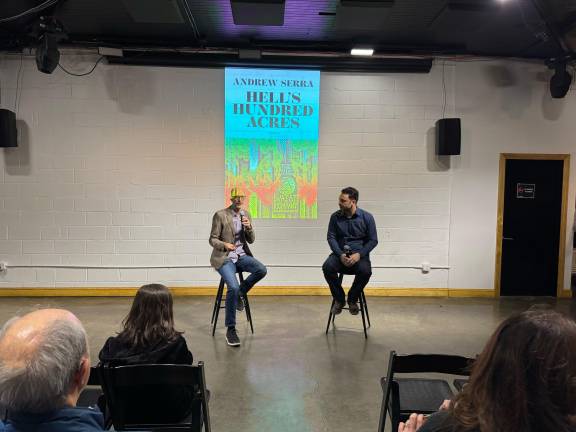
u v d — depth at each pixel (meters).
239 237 4.31
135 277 5.64
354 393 3.12
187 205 5.61
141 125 5.50
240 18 4.29
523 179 5.78
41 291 5.56
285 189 5.66
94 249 5.58
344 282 5.78
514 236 5.83
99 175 5.52
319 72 5.57
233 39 5.28
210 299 5.51
